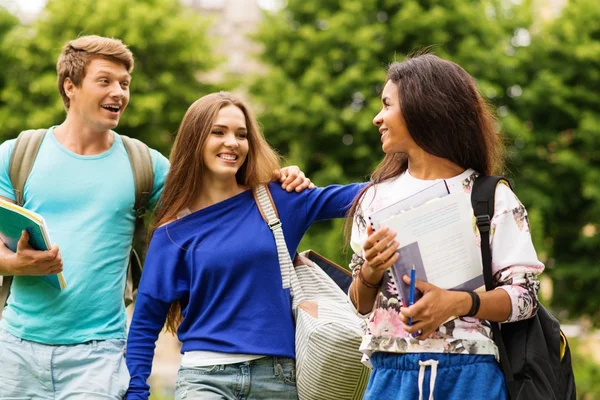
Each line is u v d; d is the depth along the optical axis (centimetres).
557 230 2623
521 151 2578
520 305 432
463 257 439
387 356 455
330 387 538
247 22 4688
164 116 2645
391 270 443
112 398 562
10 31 2736
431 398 436
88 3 2620
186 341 559
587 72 2638
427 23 2466
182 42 2683
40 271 547
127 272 609
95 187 588
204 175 572
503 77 2603
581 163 2548
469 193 451
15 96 2589
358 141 2491
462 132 458
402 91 462
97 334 575
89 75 589
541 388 431
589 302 2609
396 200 468
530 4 2758
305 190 579
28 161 591
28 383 573
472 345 438
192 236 561
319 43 2583
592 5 2673
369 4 2552
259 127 586
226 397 541
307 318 544
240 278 553
